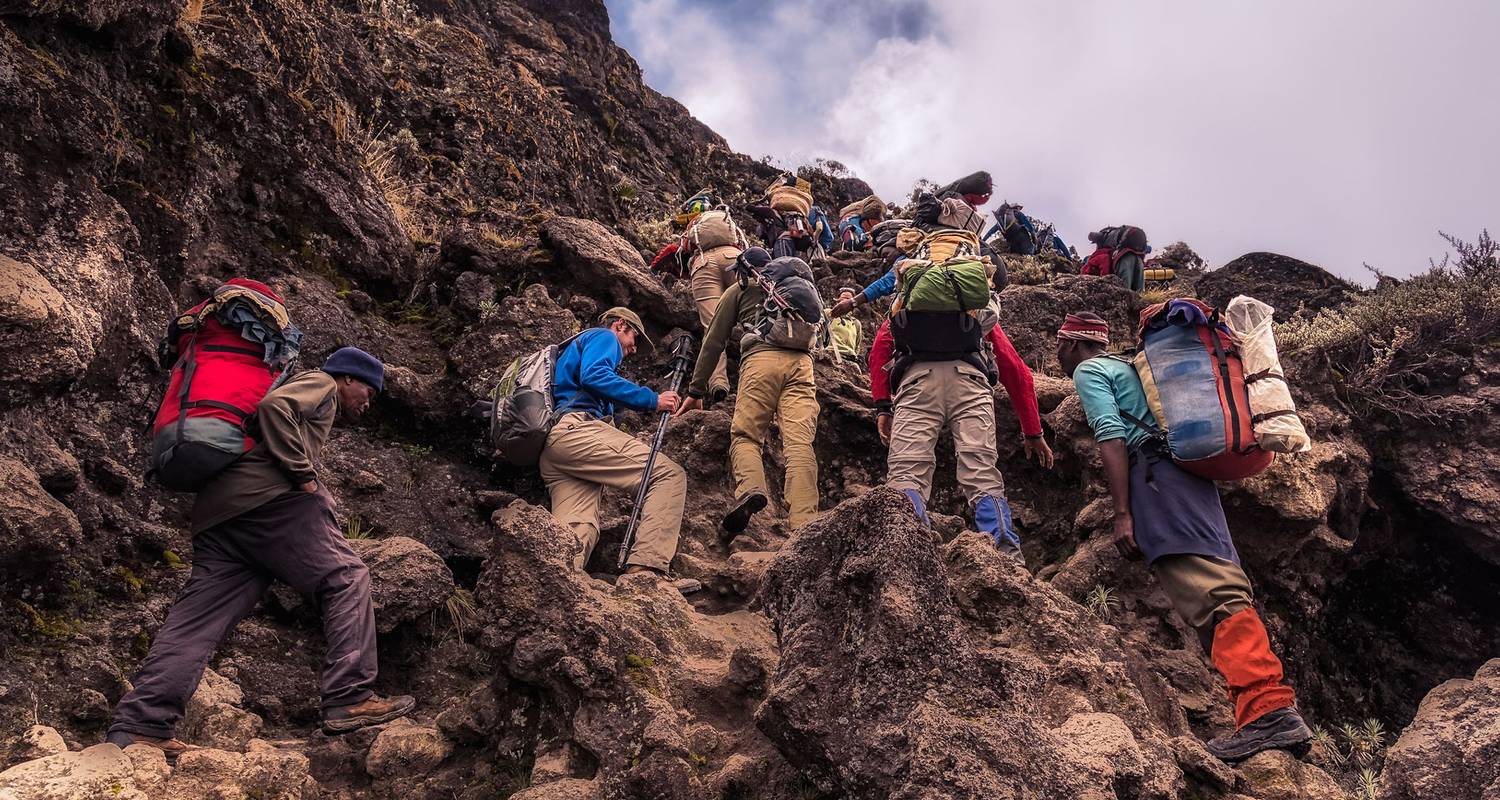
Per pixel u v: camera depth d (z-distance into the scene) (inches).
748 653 156.3
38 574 153.0
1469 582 237.0
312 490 151.4
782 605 147.6
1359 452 235.9
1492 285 268.7
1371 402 249.6
